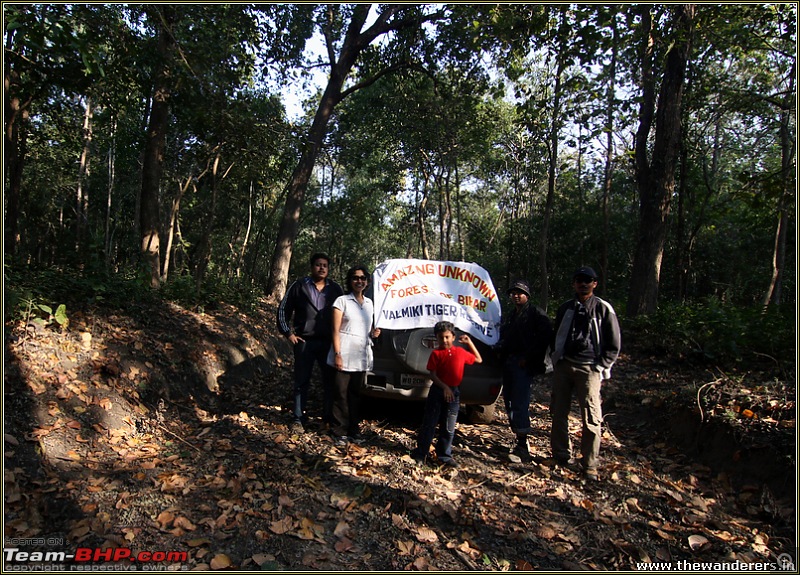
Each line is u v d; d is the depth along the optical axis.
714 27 12.38
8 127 10.30
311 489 4.51
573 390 5.42
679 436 6.07
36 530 3.68
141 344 6.95
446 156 29.72
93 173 30.02
